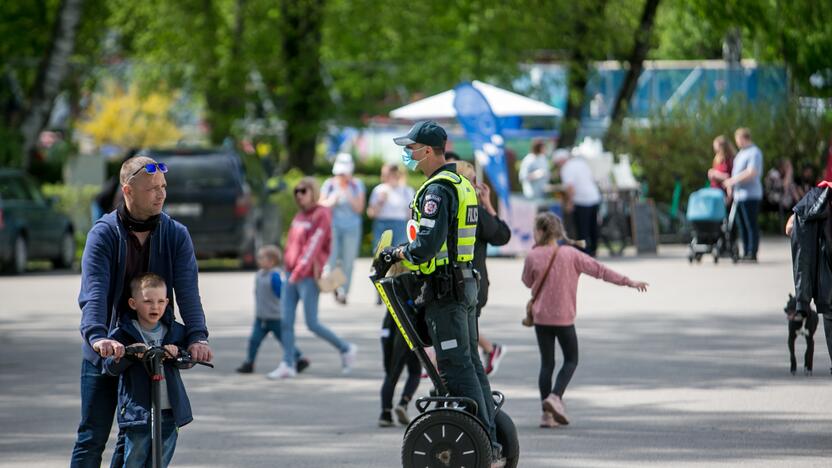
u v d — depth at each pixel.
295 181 73.38
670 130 78.00
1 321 41.25
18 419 25.56
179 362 15.65
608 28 82.31
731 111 79.31
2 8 87.88
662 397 26.72
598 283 50.25
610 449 22.03
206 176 59.41
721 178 58.09
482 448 18.56
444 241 18.59
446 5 82.12
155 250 16.22
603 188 65.75
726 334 35.66
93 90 89.69
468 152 71.19
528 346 34.22
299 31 80.88
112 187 57.56
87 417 16.16
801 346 33.31
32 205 61.00
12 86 92.06
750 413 24.89
